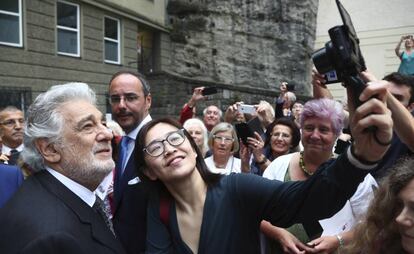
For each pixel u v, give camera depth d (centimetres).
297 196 150
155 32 1739
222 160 365
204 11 1827
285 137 343
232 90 1518
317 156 230
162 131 178
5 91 1031
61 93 162
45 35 1148
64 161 160
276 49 1923
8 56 1044
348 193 131
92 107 167
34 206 145
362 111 108
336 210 138
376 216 141
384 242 138
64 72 1216
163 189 188
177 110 1444
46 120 157
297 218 153
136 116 268
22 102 1077
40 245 132
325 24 2019
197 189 177
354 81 111
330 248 197
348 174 127
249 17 1891
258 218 169
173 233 173
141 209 223
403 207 131
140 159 184
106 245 155
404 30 1842
